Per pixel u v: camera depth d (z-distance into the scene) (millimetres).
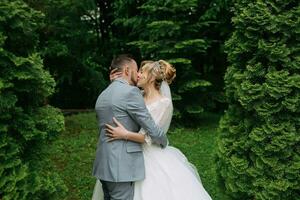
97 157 3396
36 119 3139
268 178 3547
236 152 3771
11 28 2986
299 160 3479
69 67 9648
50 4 8375
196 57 9938
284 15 3475
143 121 3262
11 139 2934
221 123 3977
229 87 3869
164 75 3590
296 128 3510
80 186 5352
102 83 10445
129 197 3285
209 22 8875
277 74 3461
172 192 3318
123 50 11805
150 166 3406
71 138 7648
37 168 3182
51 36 8938
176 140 7594
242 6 3742
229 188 3785
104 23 12344
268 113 3475
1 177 2842
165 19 8922
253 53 3674
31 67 3012
